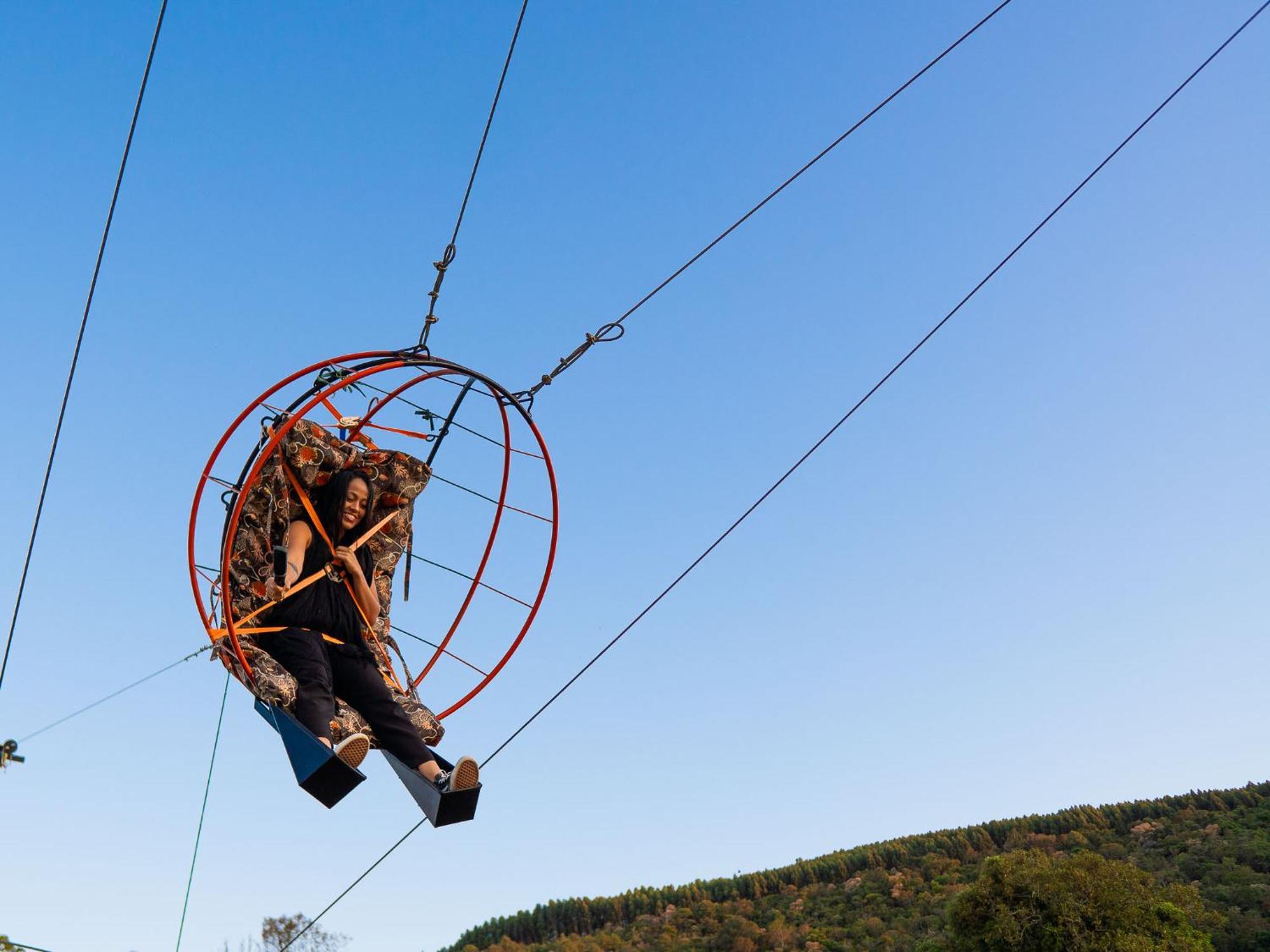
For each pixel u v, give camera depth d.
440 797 6.40
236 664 6.43
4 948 8.30
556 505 7.25
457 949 85.06
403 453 7.79
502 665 7.30
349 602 7.14
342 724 6.72
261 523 6.98
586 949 74.50
